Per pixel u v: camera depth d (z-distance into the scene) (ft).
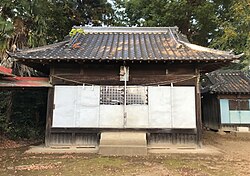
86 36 42.01
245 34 48.21
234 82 57.26
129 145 28.35
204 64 31.99
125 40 39.93
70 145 31.55
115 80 32.45
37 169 21.13
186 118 31.71
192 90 32.22
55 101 32.22
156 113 31.71
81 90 32.37
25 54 30.45
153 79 32.37
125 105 31.81
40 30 44.50
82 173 19.89
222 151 31.37
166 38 41.09
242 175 19.69
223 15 56.65
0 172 20.11
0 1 40.40
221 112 53.57
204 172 20.48
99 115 31.86
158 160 25.09
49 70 36.24
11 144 34.96
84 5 65.87
